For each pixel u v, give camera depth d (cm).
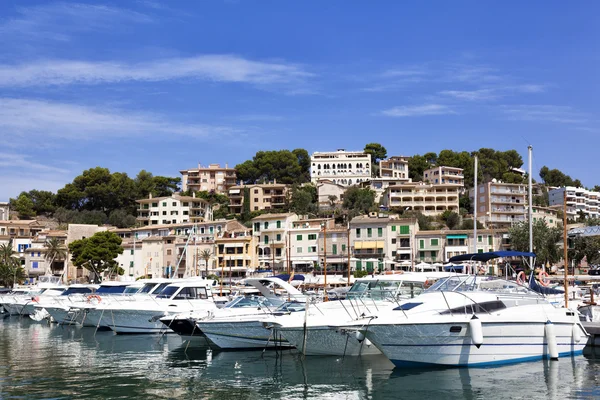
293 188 17325
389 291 3697
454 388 2694
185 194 18812
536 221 10062
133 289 5294
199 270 11394
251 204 17150
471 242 10794
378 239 11025
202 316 4006
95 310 5006
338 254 11125
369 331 3067
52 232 14038
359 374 3000
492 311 3142
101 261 11344
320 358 3425
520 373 2956
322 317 3431
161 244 12056
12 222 14850
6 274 11569
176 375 3067
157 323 4747
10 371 3195
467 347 3023
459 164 19625
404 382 2816
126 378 2998
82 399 2559
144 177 19525
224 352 3775
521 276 4381
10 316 6962
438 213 15400
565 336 3341
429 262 10356
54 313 5694
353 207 15712
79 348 4072
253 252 11562
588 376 2900
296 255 11381
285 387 2770
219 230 12406
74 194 17788
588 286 6400
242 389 2744
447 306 3114
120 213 17038
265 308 4019
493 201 14838
